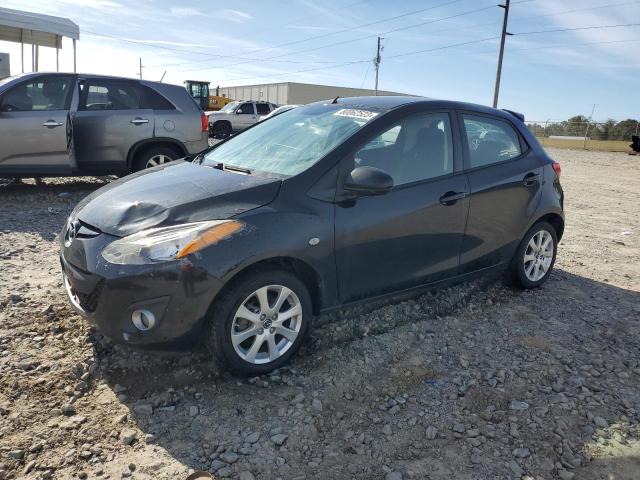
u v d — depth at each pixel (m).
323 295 3.46
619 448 2.81
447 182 4.03
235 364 3.16
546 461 2.69
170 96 8.58
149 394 3.08
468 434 2.87
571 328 4.22
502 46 35.09
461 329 4.09
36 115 7.56
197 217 3.12
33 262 5.11
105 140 8.09
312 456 2.65
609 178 16.67
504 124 4.70
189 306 2.94
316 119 4.18
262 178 3.47
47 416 2.83
